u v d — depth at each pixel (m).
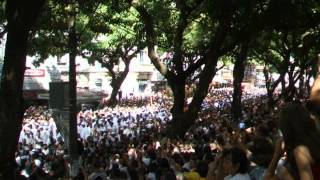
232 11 17.11
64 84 16.33
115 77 56.38
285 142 4.18
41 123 35.16
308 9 19.08
